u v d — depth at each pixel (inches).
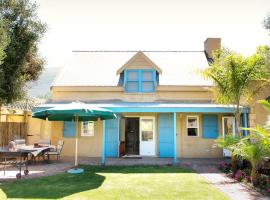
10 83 637.3
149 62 851.4
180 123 830.5
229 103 674.8
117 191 390.9
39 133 960.3
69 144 827.4
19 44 640.4
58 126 835.4
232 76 627.2
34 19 677.9
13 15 639.8
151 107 725.3
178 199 349.4
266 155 450.3
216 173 550.9
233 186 434.3
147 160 737.0
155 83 842.8
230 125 821.9
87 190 395.9
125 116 840.3
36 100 1034.7
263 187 414.9
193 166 641.0
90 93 849.5
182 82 858.1
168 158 786.2
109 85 845.8
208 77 674.8
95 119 651.5
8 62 629.3
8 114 899.4
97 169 593.6
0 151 528.7
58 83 858.8
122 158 785.6
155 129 834.2
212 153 813.2
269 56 625.3
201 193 381.4
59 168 607.5
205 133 821.9
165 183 446.3
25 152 529.3
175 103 799.7
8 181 468.8
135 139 877.2
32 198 352.2
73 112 519.5
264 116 751.7
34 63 921.5
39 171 569.6
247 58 629.3
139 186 423.5
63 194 372.5
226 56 648.4
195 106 730.2
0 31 530.9
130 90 850.8
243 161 565.0
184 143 821.2
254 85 724.0
